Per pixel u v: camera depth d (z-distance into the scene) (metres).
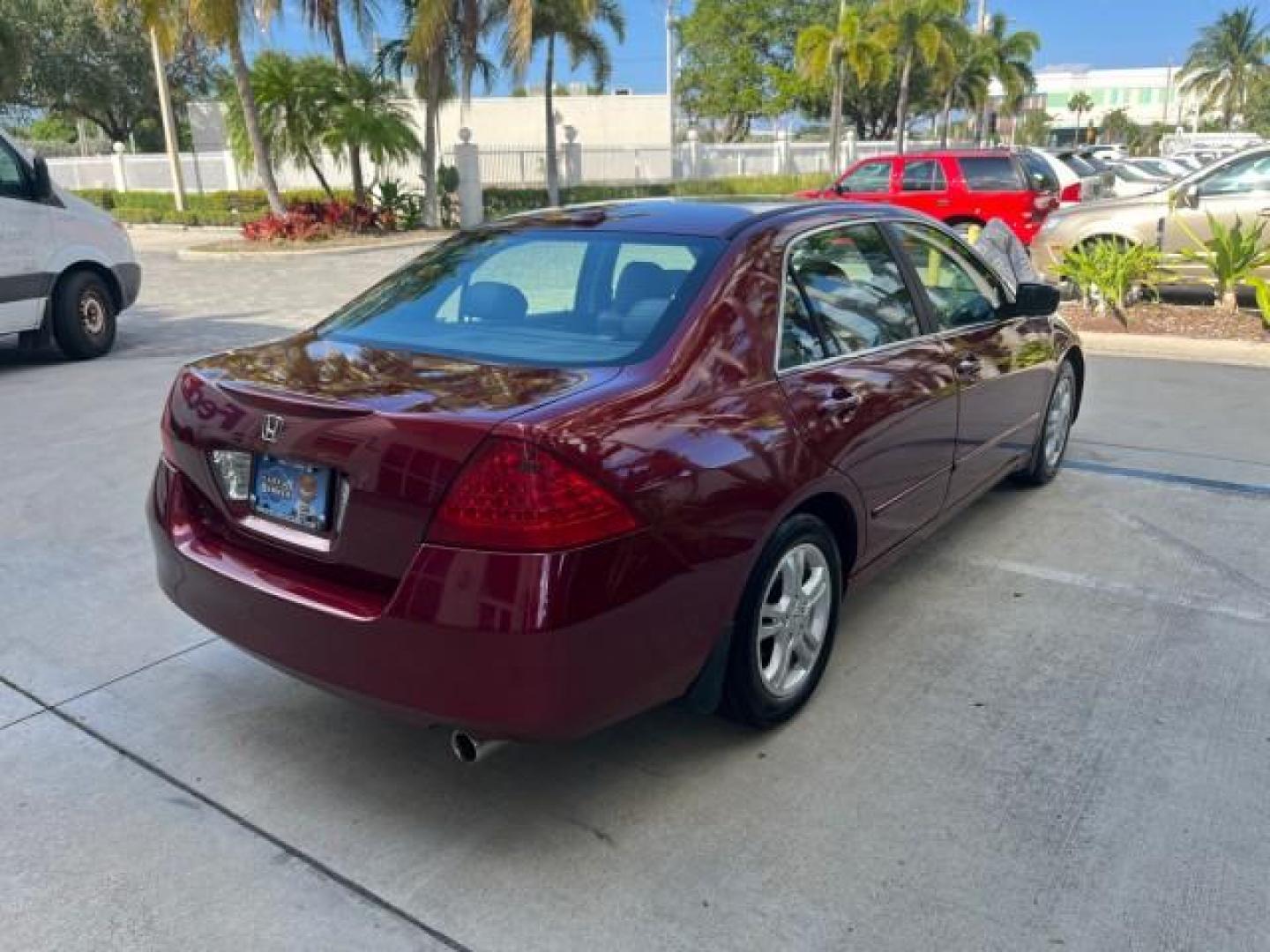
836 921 2.58
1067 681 3.70
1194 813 2.96
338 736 3.44
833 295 3.68
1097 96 108.62
